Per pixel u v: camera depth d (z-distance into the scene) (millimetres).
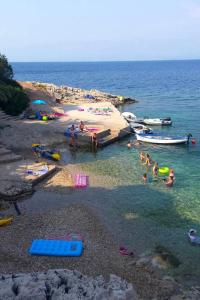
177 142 52156
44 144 49281
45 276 16234
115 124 60500
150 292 20922
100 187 36094
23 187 34062
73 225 28469
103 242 26172
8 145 47156
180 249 25422
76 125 58000
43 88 84812
